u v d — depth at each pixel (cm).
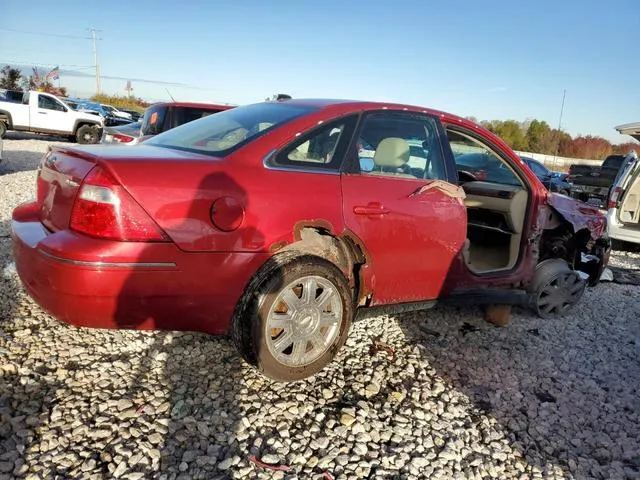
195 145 306
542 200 425
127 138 1004
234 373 304
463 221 362
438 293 364
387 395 302
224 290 266
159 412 262
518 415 298
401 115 347
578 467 258
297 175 289
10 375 281
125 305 245
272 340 279
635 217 887
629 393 337
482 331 414
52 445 231
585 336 431
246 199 266
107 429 245
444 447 262
